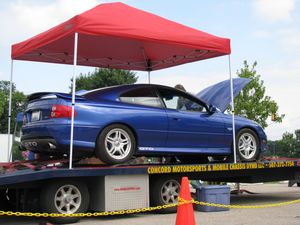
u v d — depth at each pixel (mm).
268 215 7410
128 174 6988
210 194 7934
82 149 6980
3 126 53156
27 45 8758
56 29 7613
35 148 7480
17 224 6699
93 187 7047
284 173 9562
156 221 6711
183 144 8023
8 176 6098
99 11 7285
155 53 10531
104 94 7406
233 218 7043
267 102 21141
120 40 9531
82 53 10211
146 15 7852
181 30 7992
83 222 6680
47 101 7172
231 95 8555
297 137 49375
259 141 9039
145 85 7875
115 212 6516
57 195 6535
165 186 7590
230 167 8188
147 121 7559
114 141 7254
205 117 8352
